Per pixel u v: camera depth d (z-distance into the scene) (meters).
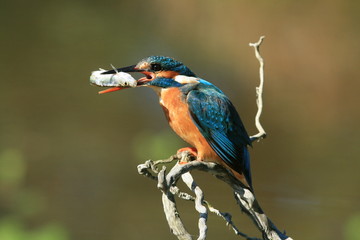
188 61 19.50
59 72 18.19
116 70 6.43
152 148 13.52
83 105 15.84
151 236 9.84
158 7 25.03
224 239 9.62
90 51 20.12
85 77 17.83
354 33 20.92
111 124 14.59
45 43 21.00
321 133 14.71
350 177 11.97
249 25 22.14
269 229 5.49
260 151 13.76
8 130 14.24
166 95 6.68
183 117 6.59
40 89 16.81
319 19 21.86
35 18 23.88
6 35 21.70
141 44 20.92
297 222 10.30
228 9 23.45
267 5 22.73
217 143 6.50
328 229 10.02
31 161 12.80
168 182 5.05
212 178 11.94
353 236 9.84
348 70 18.94
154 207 10.81
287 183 11.86
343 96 17.45
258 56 6.52
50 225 10.23
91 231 10.05
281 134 14.77
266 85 18.34
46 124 14.66
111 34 21.89
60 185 11.80
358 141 14.04
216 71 19.00
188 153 6.78
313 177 12.14
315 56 19.97
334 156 13.21
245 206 5.55
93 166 12.59
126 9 24.95
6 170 12.30
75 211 10.77
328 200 11.02
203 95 6.58
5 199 11.24
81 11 24.81
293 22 21.83
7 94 16.38
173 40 21.36
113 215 10.45
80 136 14.09
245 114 16.09
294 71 19.20
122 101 16.09
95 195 11.38
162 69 6.65
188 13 23.70
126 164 12.70
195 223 10.00
